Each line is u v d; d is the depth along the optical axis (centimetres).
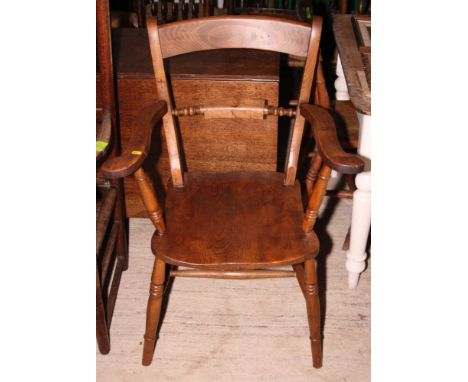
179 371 162
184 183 163
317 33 147
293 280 193
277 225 148
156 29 148
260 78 169
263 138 181
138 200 197
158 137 185
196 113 157
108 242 172
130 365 164
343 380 161
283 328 176
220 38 151
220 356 167
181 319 178
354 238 178
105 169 122
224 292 188
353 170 121
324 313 181
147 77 171
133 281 193
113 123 160
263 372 162
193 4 249
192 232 145
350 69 154
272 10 256
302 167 244
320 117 142
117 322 177
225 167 188
